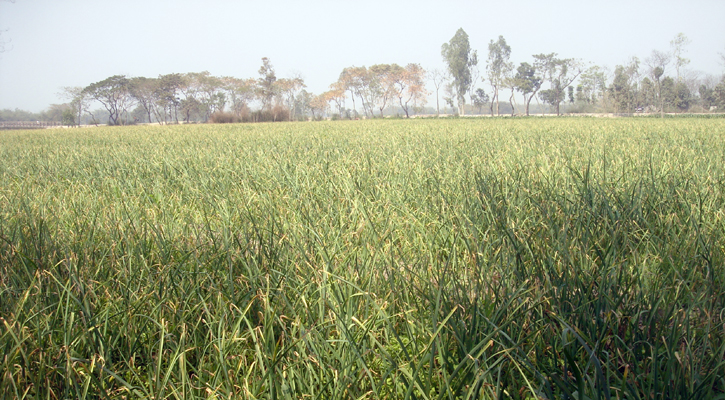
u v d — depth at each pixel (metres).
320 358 1.85
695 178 4.59
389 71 95.75
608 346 2.03
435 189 4.67
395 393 1.85
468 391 1.67
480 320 2.10
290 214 4.07
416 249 3.18
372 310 2.34
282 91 97.12
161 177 6.67
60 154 11.58
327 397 1.76
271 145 11.93
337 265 2.74
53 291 2.50
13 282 2.52
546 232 3.16
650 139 10.40
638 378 1.85
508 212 3.54
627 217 3.23
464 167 5.98
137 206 4.63
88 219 4.03
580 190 3.95
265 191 5.22
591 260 2.65
